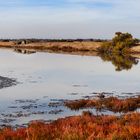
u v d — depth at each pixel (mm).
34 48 181125
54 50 159000
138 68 69062
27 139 13391
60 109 27719
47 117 24359
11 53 117000
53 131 14734
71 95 35781
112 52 141500
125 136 13703
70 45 173750
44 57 98938
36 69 65188
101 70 65000
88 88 41469
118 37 143375
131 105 28391
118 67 71188
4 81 44250
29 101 31172
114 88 41938
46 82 45969
